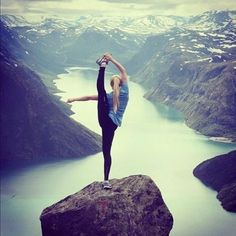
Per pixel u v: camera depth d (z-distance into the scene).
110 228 10.53
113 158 67.44
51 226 10.85
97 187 11.34
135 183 11.40
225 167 62.59
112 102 9.75
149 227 11.02
